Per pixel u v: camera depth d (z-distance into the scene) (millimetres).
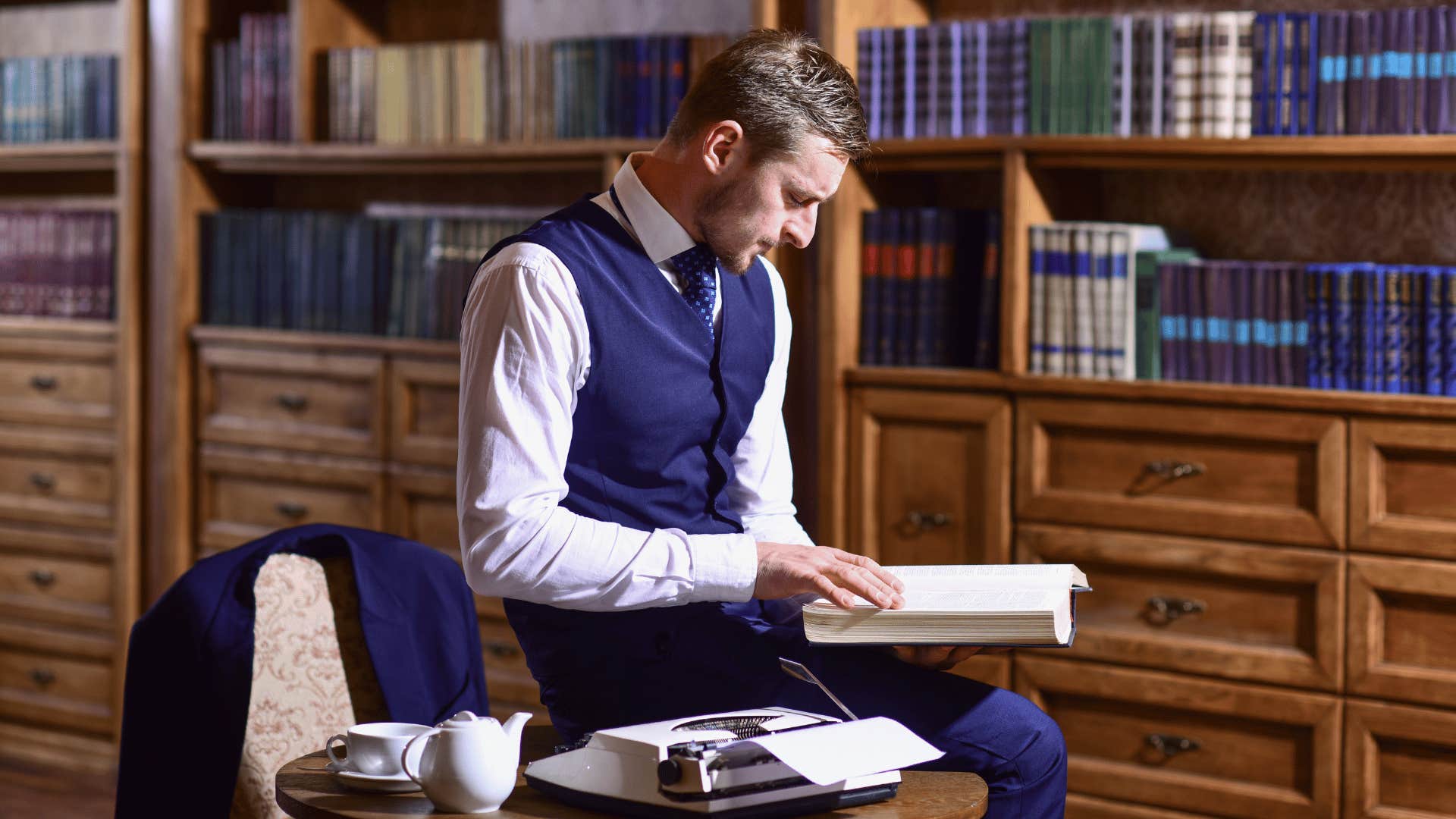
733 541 1649
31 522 4125
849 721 1528
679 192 1789
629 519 1784
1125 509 2812
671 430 1792
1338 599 2639
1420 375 2578
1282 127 2684
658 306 1783
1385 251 2924
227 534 3865
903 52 2984
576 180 3697
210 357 3869
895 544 3049
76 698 4074
